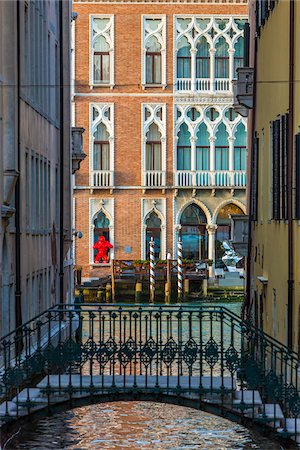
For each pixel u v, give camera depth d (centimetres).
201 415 2986
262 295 3553
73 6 7269
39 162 3622
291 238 2764
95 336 4581
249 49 4366
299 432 2205
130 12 7281
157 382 2317
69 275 4575
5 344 2338
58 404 2323
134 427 2811
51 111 3962
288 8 2877
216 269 7162
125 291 6950
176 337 4584
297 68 2725
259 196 3709
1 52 2869
